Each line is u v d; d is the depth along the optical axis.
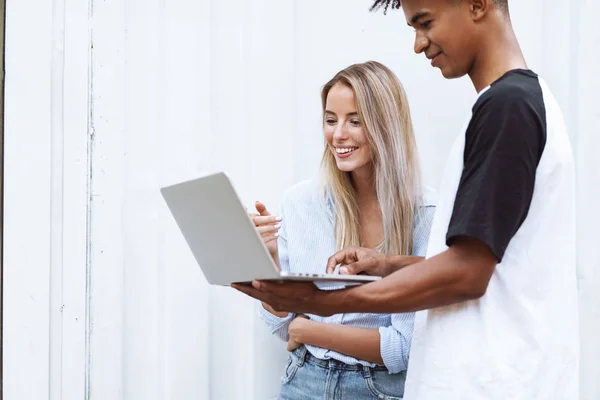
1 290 2.17
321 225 2.05
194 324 2.29
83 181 2.21
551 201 1.40
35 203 2.18
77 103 2.20
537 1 2.43
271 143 2.35
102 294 2.21
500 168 1.32
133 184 2.25
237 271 1.41
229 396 2.33
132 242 2.24
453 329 1.43
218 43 2.31
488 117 1.34
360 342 1.89
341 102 1.97
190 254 2.29
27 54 2.18
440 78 2.44
